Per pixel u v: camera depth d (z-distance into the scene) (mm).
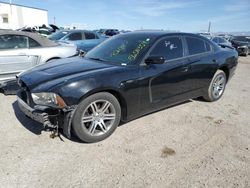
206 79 4523
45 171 2496
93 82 2891
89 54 4129
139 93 3357
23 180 2350
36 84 2949
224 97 5418
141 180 2418
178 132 3498
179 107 4555
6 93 4805
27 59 5367
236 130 3646
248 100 5277
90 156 2797
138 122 3768
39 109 2779
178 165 2693
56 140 3111
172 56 3840
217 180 2465
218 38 16781
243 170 2645
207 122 3906
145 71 3389
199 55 4309
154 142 3178
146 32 4109
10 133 3258
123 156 2824
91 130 3031
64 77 2982
